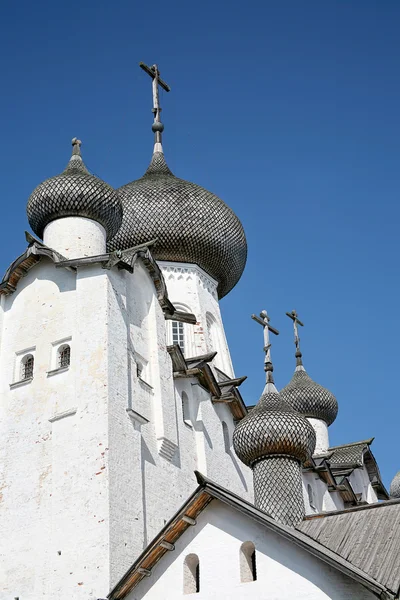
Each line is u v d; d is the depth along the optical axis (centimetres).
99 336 2734
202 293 3969
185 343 3797
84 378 2678
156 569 2166
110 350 2714
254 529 2073
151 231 3894
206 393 3438
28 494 2622
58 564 2422
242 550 2077
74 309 2867
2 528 2611
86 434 2578
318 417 4488
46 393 2759
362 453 4491
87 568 2373
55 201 3091
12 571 2520
